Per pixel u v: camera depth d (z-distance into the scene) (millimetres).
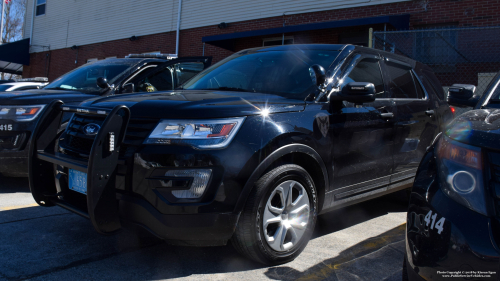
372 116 3371
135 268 2652
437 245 1617
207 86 3553
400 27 9453
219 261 2795
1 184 4926
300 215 2820
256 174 2486
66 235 3205
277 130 2621
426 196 1749
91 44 18281
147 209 2355
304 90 3109
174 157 2348
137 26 16344
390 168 3602
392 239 3336
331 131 2980
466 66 9195
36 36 21047
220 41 12641
